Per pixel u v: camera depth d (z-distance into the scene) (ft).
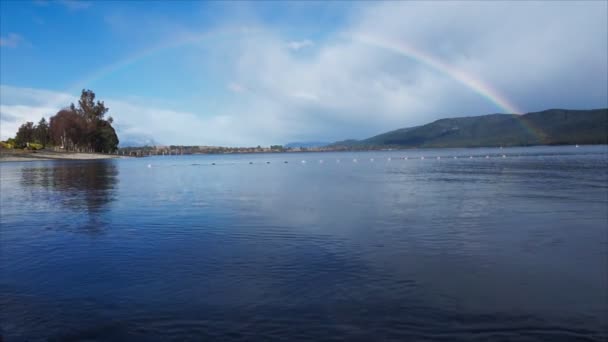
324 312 27.27
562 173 151.64
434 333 24.39
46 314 27.37
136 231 54.13
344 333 24.41
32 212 71.87
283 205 77.51
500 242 45.75
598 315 26.81
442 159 372.79
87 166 288.51
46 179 155.84
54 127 570.05
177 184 130.31
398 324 25.54
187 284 32.89
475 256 40.24
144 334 24.52
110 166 290.76
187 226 57.16
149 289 31.83
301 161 405.39
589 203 73.46
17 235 52.31
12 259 40.70
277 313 27.20
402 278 33.88
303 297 29.91
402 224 56.75
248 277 34.45
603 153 428.15
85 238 50.21
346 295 30.19
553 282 32.83
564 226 53.78
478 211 66.95
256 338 23.89
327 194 95.45
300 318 26.43
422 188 106.01
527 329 24.93
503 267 36.70
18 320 26.48
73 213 70.33
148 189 113.29
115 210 73.36
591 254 40.60
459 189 101.81
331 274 35.06
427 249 43.09
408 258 39.73
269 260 39.52
